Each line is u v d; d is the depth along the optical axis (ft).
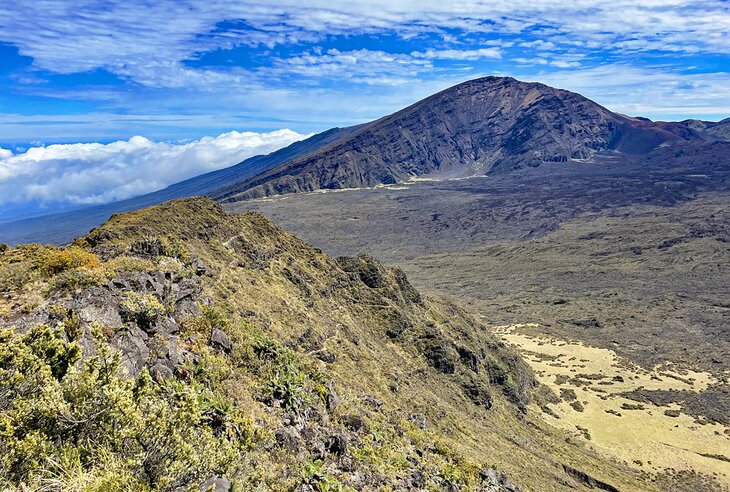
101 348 39.11
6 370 33.81
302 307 134.31
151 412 35.40
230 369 63.26
